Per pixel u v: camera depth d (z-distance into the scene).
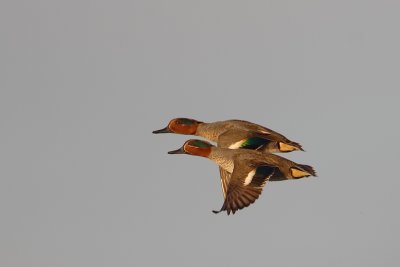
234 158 16.14
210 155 16.58
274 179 15.15
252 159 15.16
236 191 14.09
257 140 17.25
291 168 15.06
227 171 17.08
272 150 17.06
